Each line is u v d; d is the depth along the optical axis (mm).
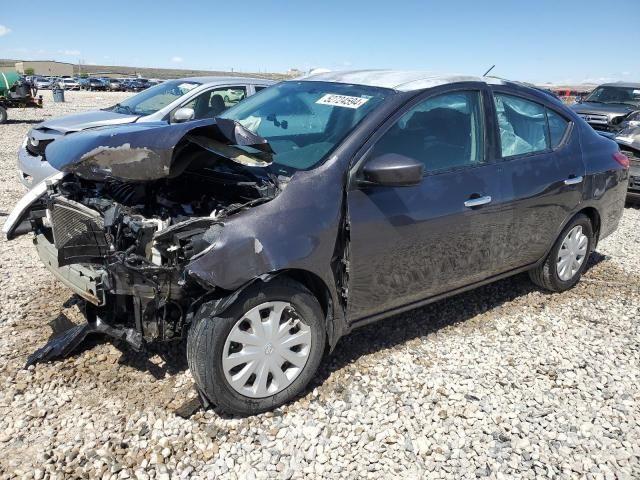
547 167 4203
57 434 2785
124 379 3262
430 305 4492
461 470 2713
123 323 3193
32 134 6859
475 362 3666
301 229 2932
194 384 3236
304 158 3229
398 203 3285
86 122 7066
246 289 2861
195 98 7547
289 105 3875
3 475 2502
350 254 3135
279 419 2998
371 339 3883
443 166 3568
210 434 2838
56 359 3408
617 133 8875
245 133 2896
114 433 2814
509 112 4059
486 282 4129
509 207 3914
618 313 4535
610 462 2818
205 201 3219
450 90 3678
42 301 4199
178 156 3020
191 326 2855
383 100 3426
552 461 2803
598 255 6066
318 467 2680
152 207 3268
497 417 3111
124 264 2744
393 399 3215
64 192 3451
